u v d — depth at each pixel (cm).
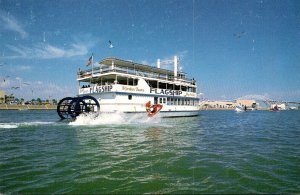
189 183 700
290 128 2569
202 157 1027
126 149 1193
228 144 1396
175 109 3691
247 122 3600
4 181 712
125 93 2886
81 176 755
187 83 4062
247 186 683
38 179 729
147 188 658
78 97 2809
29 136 1662
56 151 1144
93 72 3088
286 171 830
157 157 1018
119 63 3064
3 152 1125
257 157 1041
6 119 3722
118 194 618
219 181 720
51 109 12338
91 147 1248
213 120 3812
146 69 3484
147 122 2906
